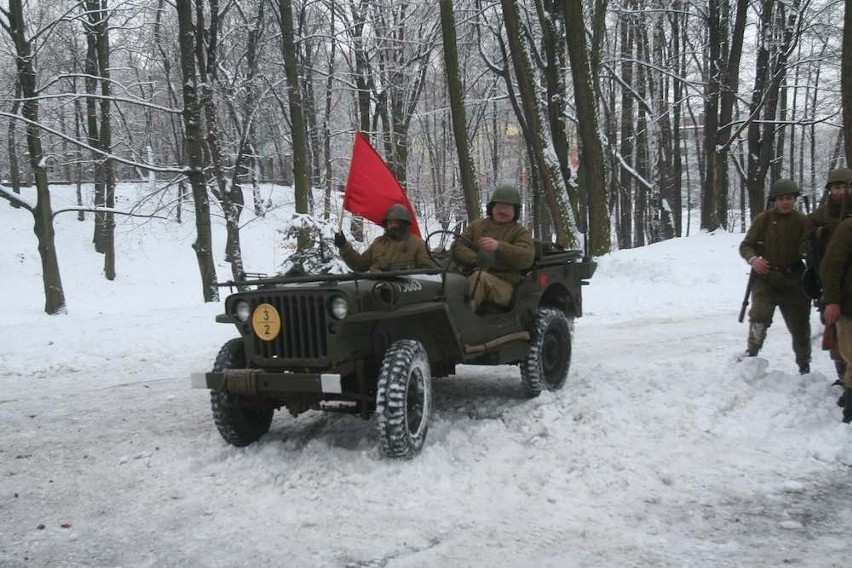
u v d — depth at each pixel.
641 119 33.22
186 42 17.41
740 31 25.30
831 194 5.55
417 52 25.42
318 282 5.05
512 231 6.29
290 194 40.56
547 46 20.86
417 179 32.38
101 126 24.77
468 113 33.16
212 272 18.03
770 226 6.56
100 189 30.33
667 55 33.31
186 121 17.66
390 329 5.18
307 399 4.93
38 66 22.36
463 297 5.55
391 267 5.84
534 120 18.97
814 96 30.41
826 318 5.23
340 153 32.16
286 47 17.48
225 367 5.18
